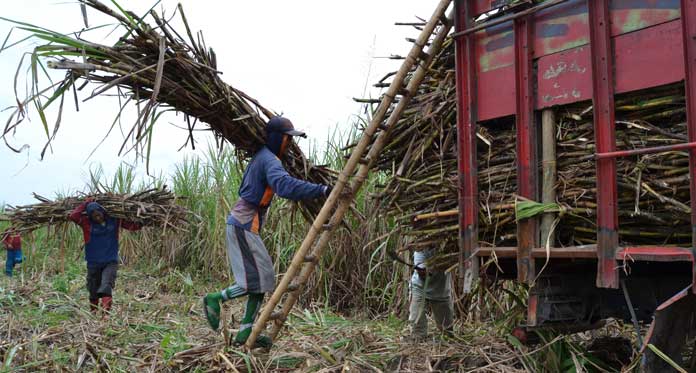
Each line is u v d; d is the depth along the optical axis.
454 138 3.88
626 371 3.24
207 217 9.87
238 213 4.43
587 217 3.25
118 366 4.16
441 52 4.16
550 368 3.66
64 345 4.70
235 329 5.27
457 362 4.12
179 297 7.75
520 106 3.41
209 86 4.26
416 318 5.05
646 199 3.09
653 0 2.91
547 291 3.47
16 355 4.32
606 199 3.05
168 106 4.27
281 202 7.86
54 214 7.69
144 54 4.08
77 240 12.42
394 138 4.26
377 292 7.16
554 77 3.31
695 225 2.74
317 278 7.30
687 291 2.76
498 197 3.58
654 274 3.42
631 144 3.08
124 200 7.75
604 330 5.08
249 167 4.48
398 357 4.30
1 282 8.52
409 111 4.19
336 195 4.18
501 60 3.53
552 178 3.32
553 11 3.31
